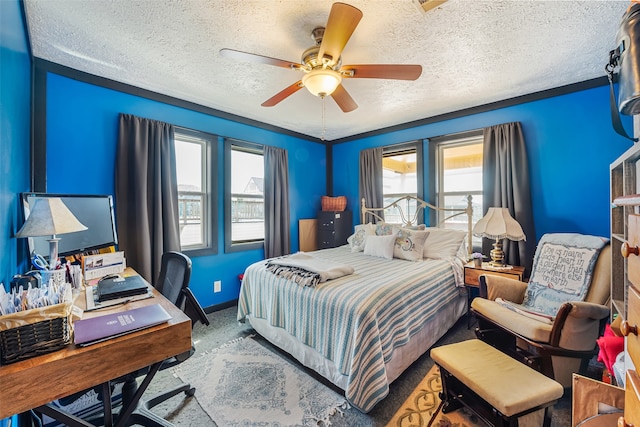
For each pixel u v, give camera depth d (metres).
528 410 1.23
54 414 0.93
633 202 0.72
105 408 1.05
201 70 2.34
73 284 1.50
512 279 2.40
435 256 2.94
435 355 1.59
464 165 3.48
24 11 1.59
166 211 2.78
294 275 2.17
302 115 3.51
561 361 1.70
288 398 1.74
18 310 0.86
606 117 2.48
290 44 1.96
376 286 1.92
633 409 0.66
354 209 4.46
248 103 3.11
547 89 2.73
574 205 2.62
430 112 3.39
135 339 0.98
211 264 3.28
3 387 0.75
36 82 2.13
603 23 1.75
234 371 2.03
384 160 4.23
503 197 2.89
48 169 2.19
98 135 2.45
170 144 2.85
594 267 1.96
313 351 1.94
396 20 1.70
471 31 1.82
